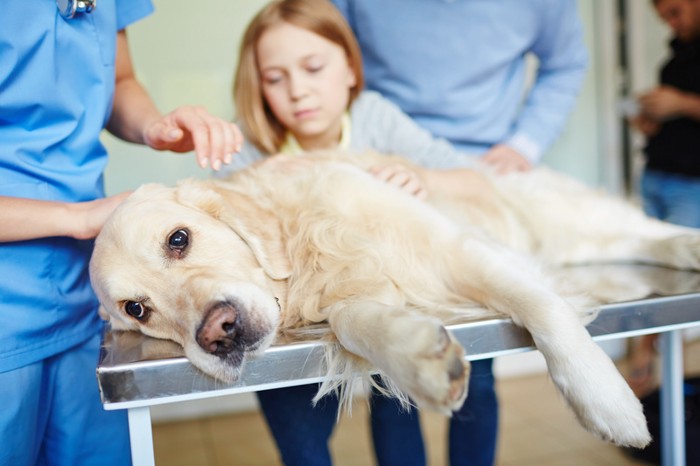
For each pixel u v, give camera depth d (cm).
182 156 303
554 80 239
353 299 121
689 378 249
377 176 151
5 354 116
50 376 132
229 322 104
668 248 172
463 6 205
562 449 263
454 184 178
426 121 222
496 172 206
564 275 137
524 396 325
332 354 106
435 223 134
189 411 330
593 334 116
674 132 277
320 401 153
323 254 131
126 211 124
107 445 144
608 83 340
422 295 128
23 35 116
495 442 178
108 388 97
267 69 185
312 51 181
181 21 298
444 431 290
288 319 129
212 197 133
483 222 179
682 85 278
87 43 129
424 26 207
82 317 135
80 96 130
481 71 213
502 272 120
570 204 204
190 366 101
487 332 109
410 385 91
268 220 138
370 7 209
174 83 303
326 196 138
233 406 334
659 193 288
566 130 343
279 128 199
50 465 141
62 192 128
